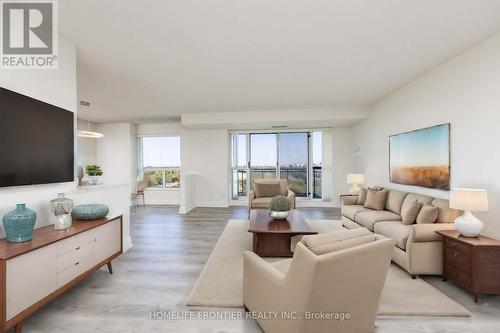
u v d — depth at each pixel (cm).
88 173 316
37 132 201
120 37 237
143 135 727
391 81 371
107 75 337
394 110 419
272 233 310
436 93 317
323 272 126
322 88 402
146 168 739
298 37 240
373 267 145
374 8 195
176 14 201
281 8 194
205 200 689
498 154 234
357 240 147
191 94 430
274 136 700
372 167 509
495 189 237
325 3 188
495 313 194
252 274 182
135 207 673
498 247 204
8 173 174
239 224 477
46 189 219
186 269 275
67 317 188
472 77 262
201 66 310
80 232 204
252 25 219
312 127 659
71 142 244
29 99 193
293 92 423
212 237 396
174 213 589
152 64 302
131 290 229
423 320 186
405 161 381
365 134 546
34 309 162
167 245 357
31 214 176
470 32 232
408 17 207
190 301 208
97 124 699
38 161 202
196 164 689
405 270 268
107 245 246
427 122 335
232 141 714
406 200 346
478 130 255
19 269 152
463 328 177
